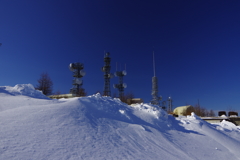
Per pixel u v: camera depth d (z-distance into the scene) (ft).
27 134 15.06
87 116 22.77
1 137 13.74
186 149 23.61
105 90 143.95
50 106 22.95
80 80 126.52
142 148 19.12
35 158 12.14
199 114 131.85
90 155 14.46
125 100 135.03
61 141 15.31
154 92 119.75
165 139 24.53
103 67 148.77
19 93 29.73
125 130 22.77
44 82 111.24
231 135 38.09
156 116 32.94
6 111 19.61
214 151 25.71
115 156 15.47
